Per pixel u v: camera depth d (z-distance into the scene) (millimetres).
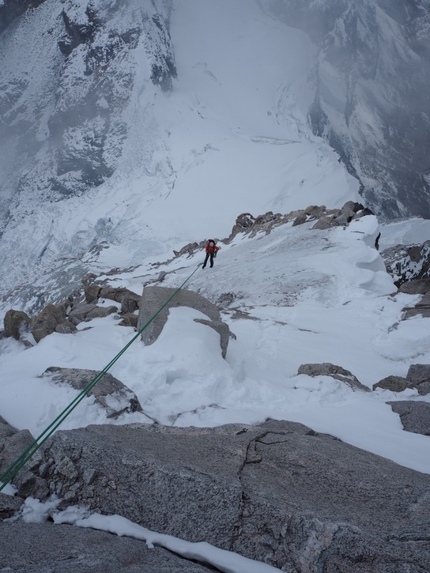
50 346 9078
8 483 4566
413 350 13852
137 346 9742
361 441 6258
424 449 6090
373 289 22156
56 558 3387
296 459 4707
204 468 4301
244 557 3705
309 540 3598
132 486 4207
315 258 24766
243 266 26531
